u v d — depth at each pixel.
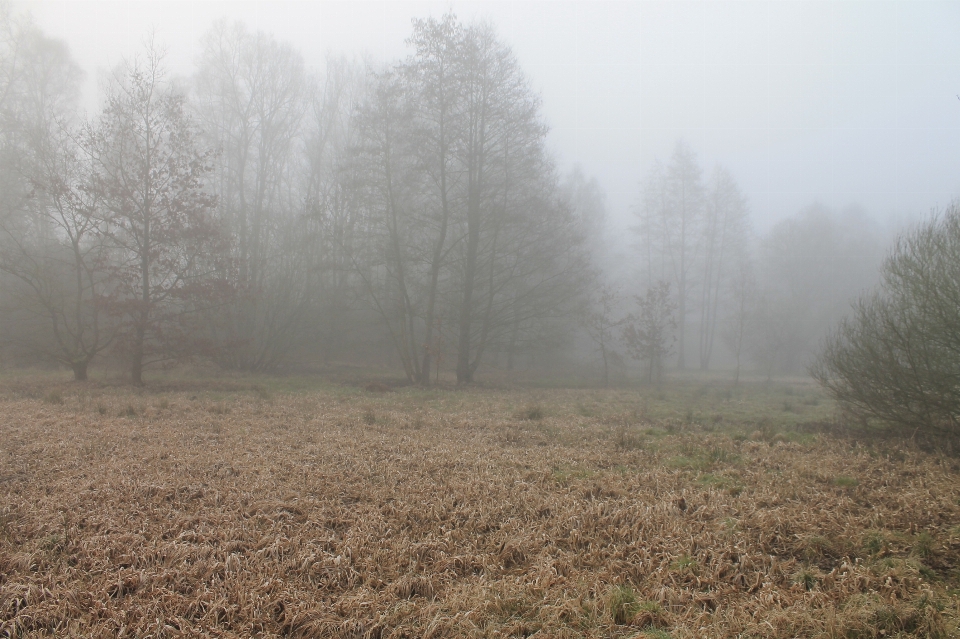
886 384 10.17
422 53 22.33
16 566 4.67
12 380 17.56
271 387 18.62
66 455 8.19
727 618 3.93
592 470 7.99
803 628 3.79
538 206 23.36
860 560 4.88
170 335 18.66
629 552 5.13
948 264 9.39
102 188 18.28
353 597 4.23
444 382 23.42
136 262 20.81
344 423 11.61
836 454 9.04
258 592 4.30
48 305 18.48
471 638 3.76
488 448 9.34
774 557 4.90
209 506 6.19
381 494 6.65
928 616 3.79
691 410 14.85
